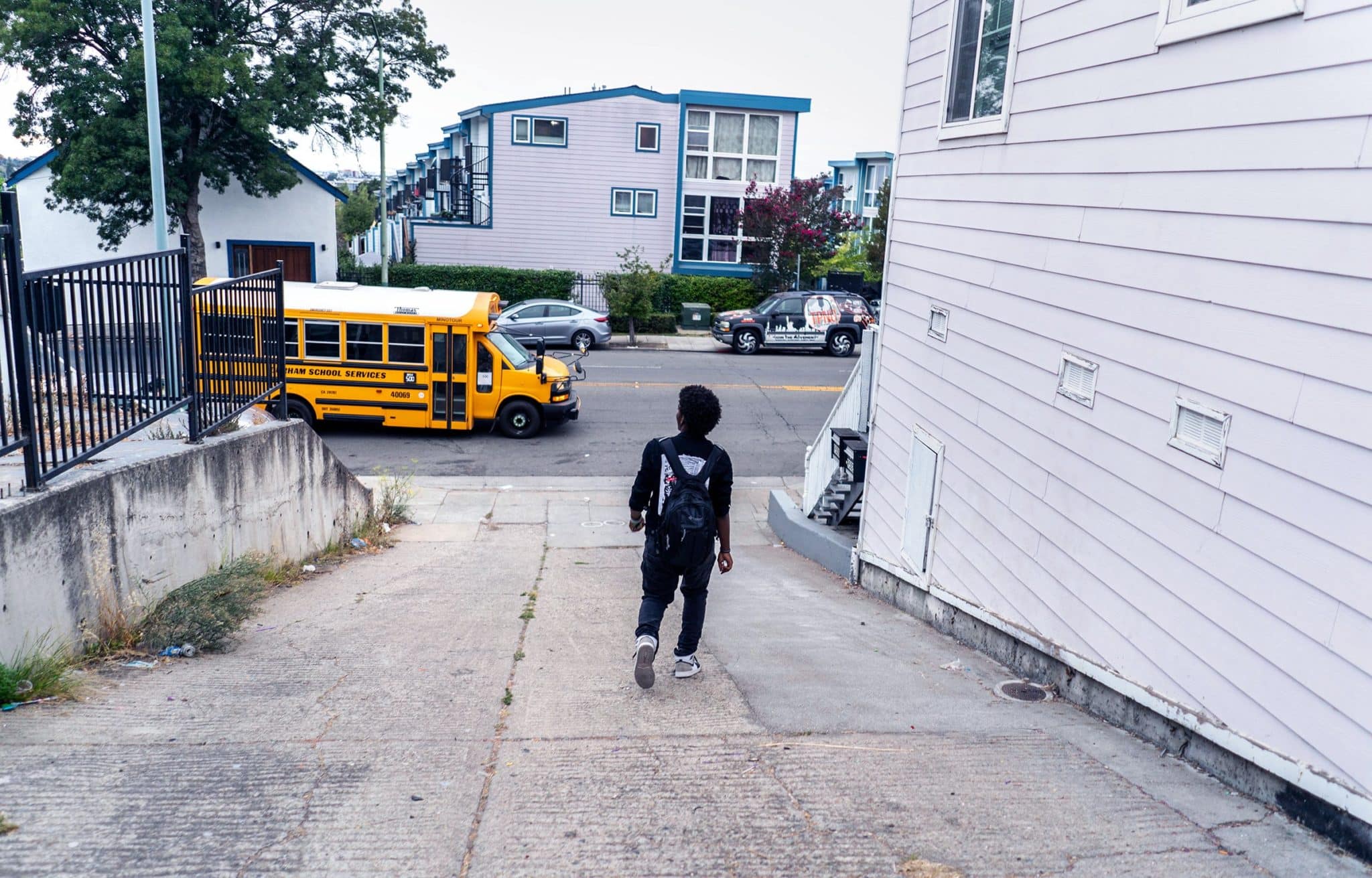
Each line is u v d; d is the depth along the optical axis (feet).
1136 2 17.03
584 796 12.45
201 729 14.64
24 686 15.52
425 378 61.62
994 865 10.69
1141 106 16.84
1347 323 11.80
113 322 20.84
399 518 46.26
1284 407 12.88
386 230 104.83
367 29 99.81
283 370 31.65
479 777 13.05
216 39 92.17
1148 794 12.91
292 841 11.06
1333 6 12.29
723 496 17.38
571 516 48.39
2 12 85.87
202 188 107.65
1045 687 19.06
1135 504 16.51
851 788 12.82
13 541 16.11
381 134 101.91
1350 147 11.91
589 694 17.08
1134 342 16.79
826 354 102.27
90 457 19.72
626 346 103.91
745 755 14.01
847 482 42.80
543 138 118.52
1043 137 20.63
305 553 33.06
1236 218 14.10
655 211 121.70
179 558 22.72
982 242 23.99
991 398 23.21
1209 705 14.16
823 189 120.26
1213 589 14.21
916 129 29.78
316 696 16.66
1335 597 11.76
